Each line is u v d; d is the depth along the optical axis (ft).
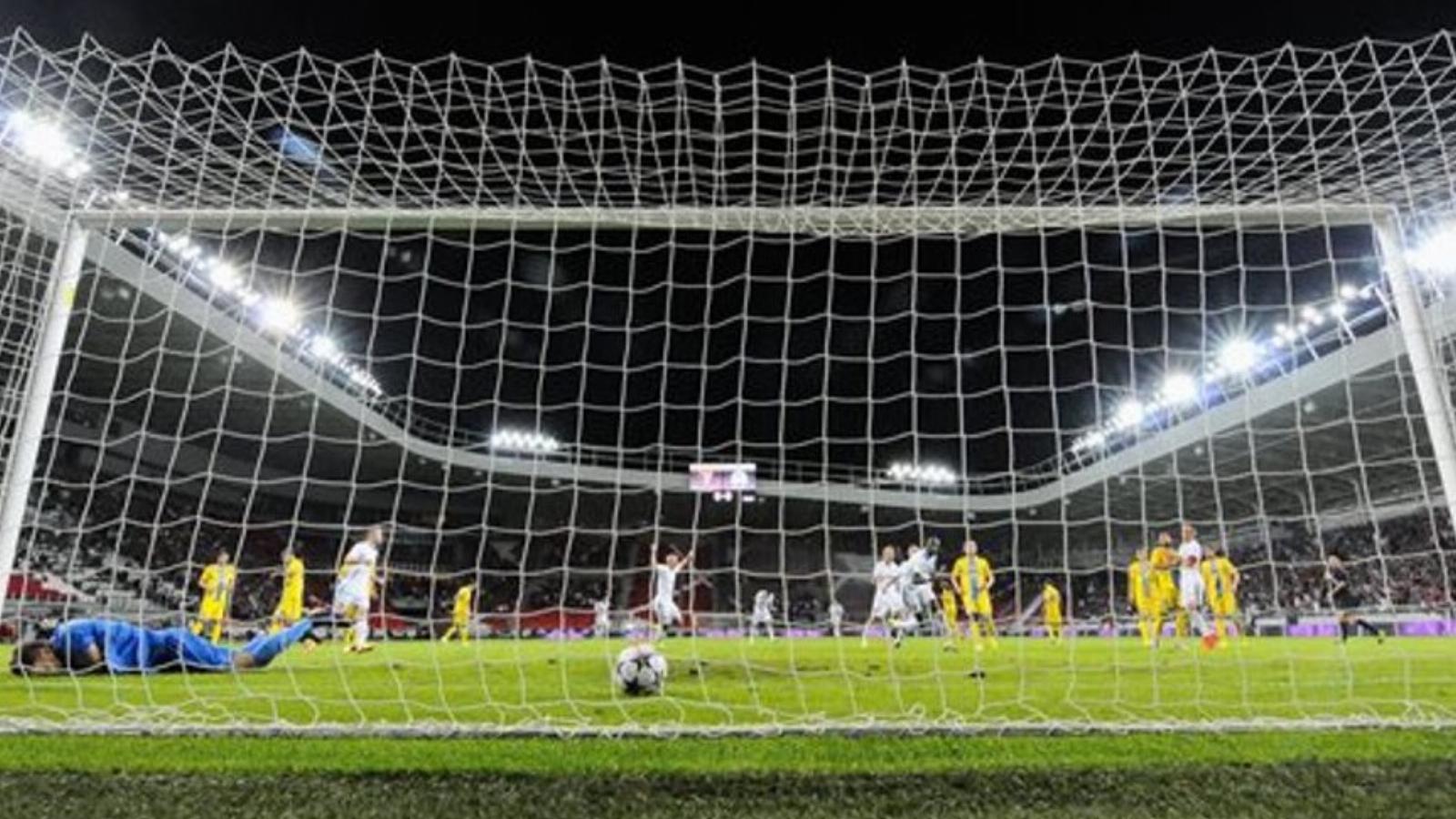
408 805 9.34
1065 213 19.56
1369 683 18.61
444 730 11.85
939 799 9.40
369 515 101.50
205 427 76.23
